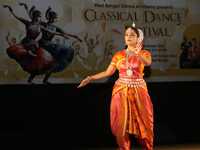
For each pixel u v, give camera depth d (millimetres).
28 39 6699
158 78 7176
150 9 7117
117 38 7020
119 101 4867
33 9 6699
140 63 4895
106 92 7020
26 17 6684
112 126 4945
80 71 6922
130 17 7047
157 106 7180
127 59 4883
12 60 6668
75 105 6930
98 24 6949
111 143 6551
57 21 6797
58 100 6855
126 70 4875
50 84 6820
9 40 6641
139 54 4922
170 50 7211
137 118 4855
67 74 6875
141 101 4863
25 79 6719
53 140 6562
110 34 6996
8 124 6711
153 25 7133
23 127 6746
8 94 6676
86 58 6934
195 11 7289
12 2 6621
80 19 6883
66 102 6887
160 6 7152
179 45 7246
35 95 6770
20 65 6695
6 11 6609
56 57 6812
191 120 7301
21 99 6727
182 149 6070
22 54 6691
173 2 7199
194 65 7305
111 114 4949
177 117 7266
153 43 7141
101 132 6992
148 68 7117
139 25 7078
